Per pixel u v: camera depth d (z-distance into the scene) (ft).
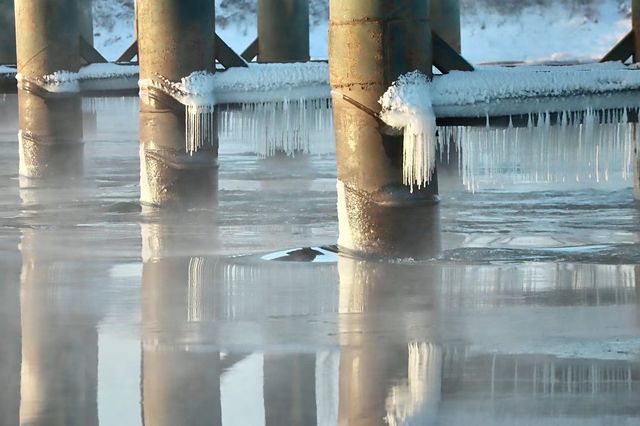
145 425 52.13
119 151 218.18
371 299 81.05
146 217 130.31
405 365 61.72
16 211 136.46
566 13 397.39
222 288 85.61
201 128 134.92
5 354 64.95
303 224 124.47
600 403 54.19
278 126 134.41
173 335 69.41
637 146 135.95
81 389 57.62
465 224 123.95
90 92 172.04
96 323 73.10
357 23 99.76
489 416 52.49
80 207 139.64
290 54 191.21
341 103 101.30
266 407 54.39
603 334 68.64
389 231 100.83
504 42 391.86
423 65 100.63
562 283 86.84
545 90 104.01
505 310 76.59
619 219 126.52
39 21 170.81
